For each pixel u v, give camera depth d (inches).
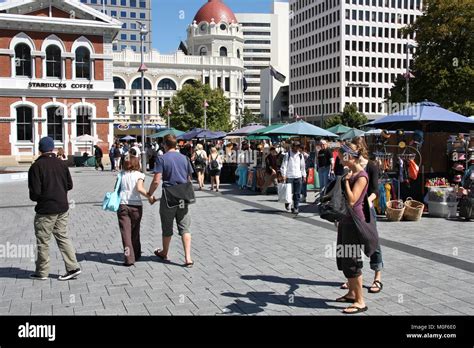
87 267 321.1
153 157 1390.3
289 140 956.6
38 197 287.1
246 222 499.2
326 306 239.9
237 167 964.6
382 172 556.4
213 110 2785.4
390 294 257.8
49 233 290.4
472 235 422.0
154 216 552.1
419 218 501.0
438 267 312.8
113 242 403.2
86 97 1713.8
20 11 1631.4
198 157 864.9
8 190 877.8
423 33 1521.9
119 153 1451.8
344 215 232.2
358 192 231.9
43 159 289.9
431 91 1465.3
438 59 1472.7
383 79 4097.0
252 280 285.7
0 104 1609.3
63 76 1684.3
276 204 649.6
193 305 242.2
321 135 762.2
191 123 2743.6
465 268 309.4
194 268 314.8
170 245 388.5
